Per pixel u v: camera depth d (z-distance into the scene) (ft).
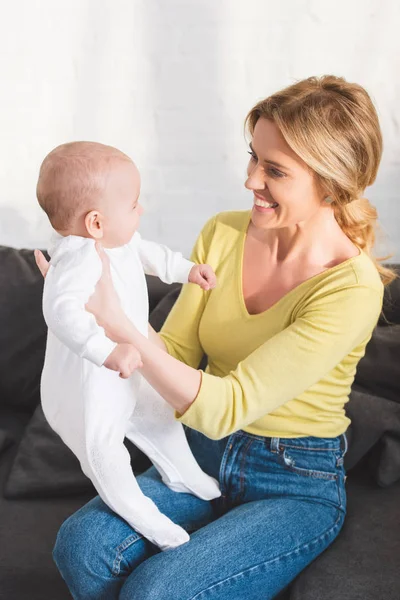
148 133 7.89
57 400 5.06
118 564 5.05
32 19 7.65
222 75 7.66
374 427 6.18
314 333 5.20
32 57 7.75
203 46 7.59
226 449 5.63
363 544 5.48
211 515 5.67
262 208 5.36
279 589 5.20
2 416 7.18
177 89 7.74
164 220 8.09
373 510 5.86
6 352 7.11
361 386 6.52
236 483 5.60
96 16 7.61
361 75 7.53
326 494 5.50
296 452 5.54
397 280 6.66
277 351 5.18
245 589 4.98
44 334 7.09
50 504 6.23
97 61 7.73
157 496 5.53
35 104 7.88
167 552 4.96
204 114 7.78
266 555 5.04
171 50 7.64
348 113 5.08
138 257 5.27
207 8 7.50
